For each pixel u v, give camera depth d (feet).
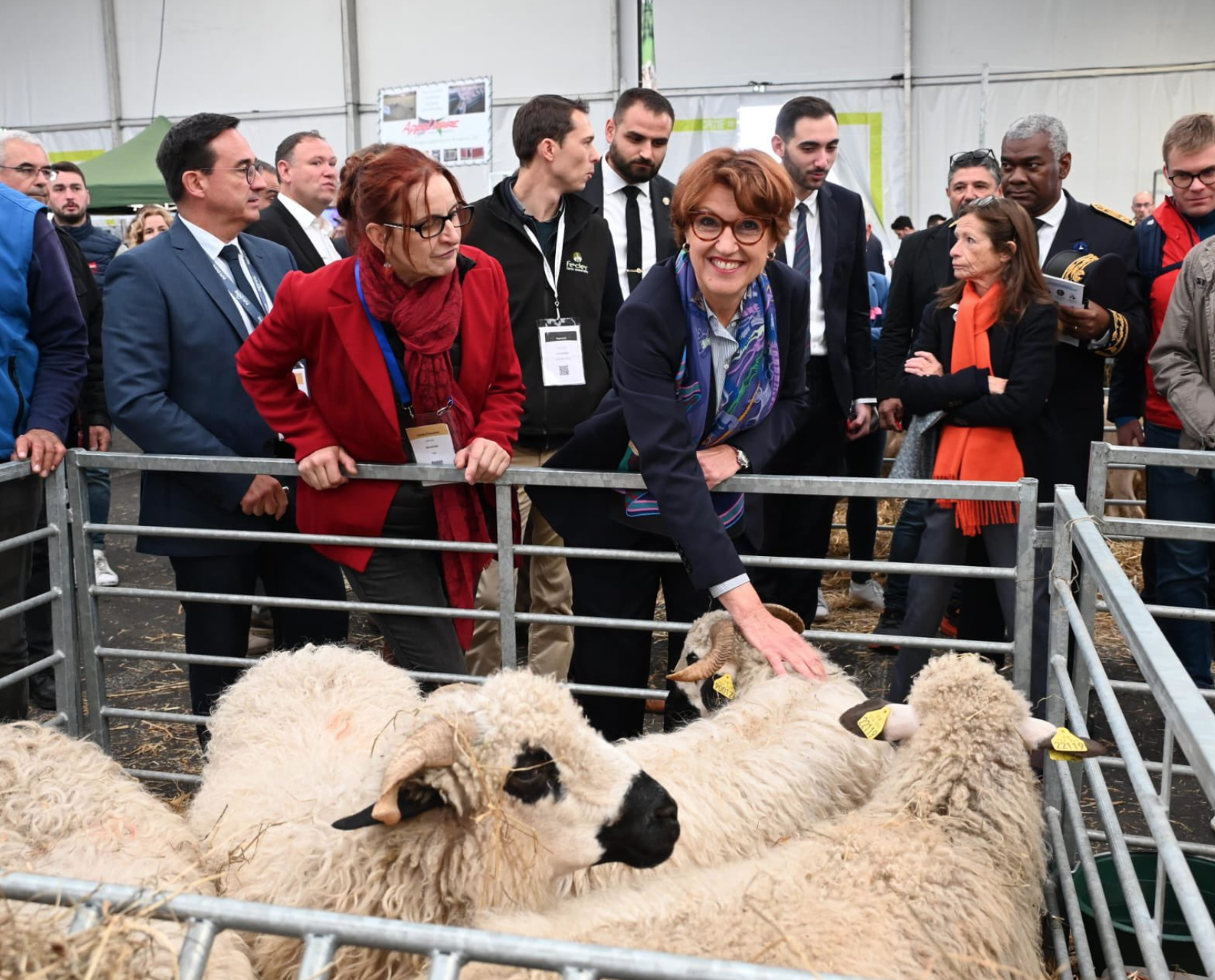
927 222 54.08
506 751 8.17
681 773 10.09
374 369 11.93
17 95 66.18
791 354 12.57
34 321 14.40
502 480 12.70
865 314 19.60
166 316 13.87
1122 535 11.75
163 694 19.22
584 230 16.67
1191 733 5.55
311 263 18.58
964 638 16.81
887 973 7.10
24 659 14.62
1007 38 52.19
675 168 56.29
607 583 13.03
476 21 58.59
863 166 54.08
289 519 14.96
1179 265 17.57
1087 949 9.29
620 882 8.96
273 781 10.00
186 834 9.38
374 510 12.66
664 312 11.17
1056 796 11.63
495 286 12.69
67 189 28.68
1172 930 11.19
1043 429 14.76
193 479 14.11
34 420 14.12
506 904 8.27
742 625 11.10
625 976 4.99
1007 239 14.33
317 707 11.43
